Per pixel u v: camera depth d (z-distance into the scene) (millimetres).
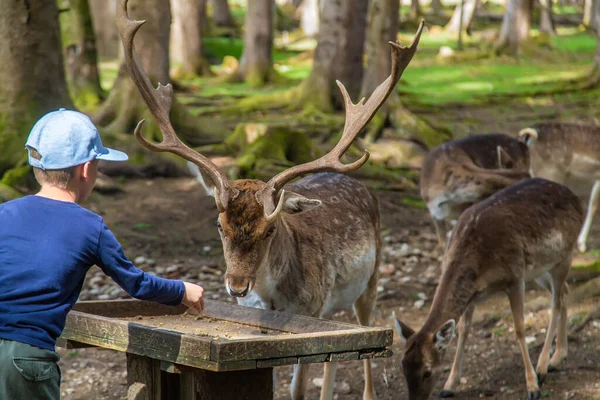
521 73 24672
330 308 5359
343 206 5445
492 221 6145
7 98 10656
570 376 6238
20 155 10523
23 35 10625
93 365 6602
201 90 20438
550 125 9945
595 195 9375
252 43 21906
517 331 6066
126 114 12531
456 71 24922
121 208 10594
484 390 6137
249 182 4434
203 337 3346
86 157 3289
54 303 3131
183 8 23203
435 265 8938
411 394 5602
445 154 9039
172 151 4477
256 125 12125
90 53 15117
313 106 16125
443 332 5594
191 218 10336
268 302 4691
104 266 3260
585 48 30750
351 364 6680
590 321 6984
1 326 3078
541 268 6328
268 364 3373
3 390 3029
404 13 40062
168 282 3422
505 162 9031
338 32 16266
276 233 4445
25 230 3172
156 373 3617
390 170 13062
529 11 28219
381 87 4613
